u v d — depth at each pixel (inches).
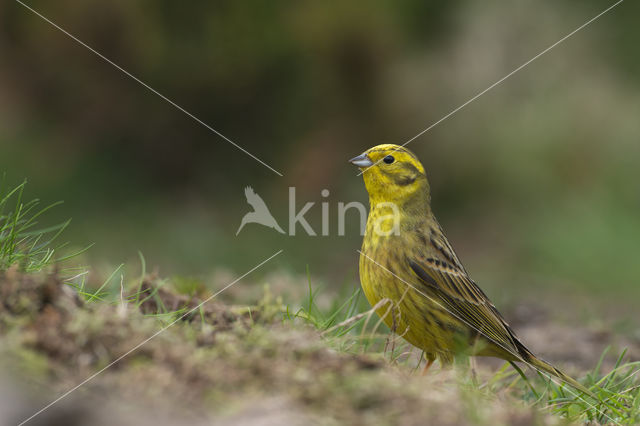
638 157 1004.6
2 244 293.1
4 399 190.9
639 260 842.2
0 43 925.2
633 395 322.0
